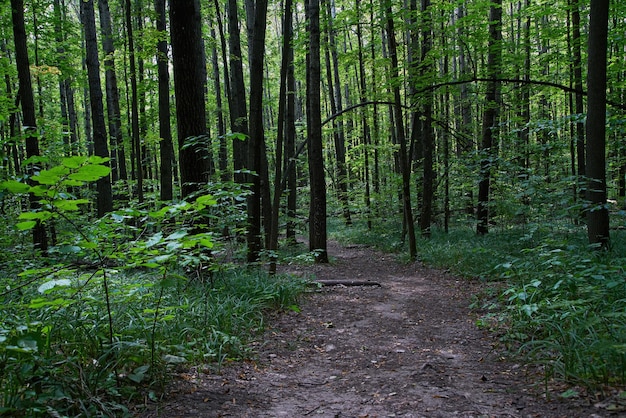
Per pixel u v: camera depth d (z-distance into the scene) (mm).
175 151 21672
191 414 3010
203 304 5324
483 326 5516
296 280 7996
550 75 14406
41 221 2605
